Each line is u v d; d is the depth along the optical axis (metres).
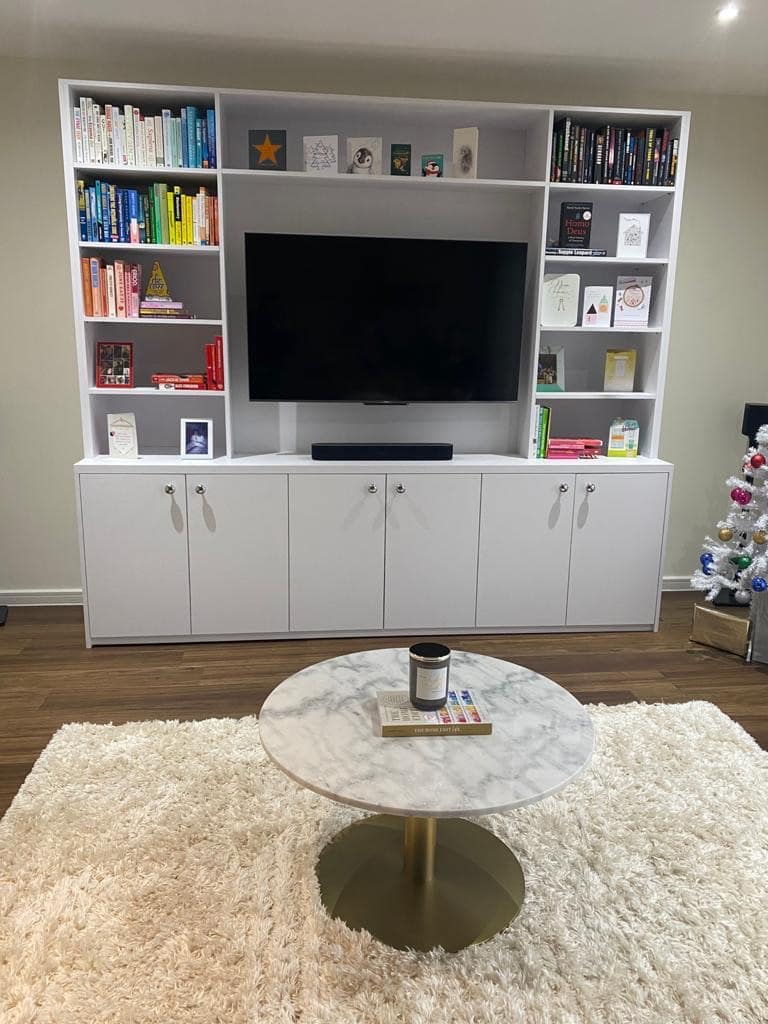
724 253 3.78
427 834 1.80
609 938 1.70
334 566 3.32
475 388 3.47
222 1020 1.48
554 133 3.22
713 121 3.63
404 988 1.55
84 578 3.21
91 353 3.27
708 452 4.01
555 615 3.50
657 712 2.72
